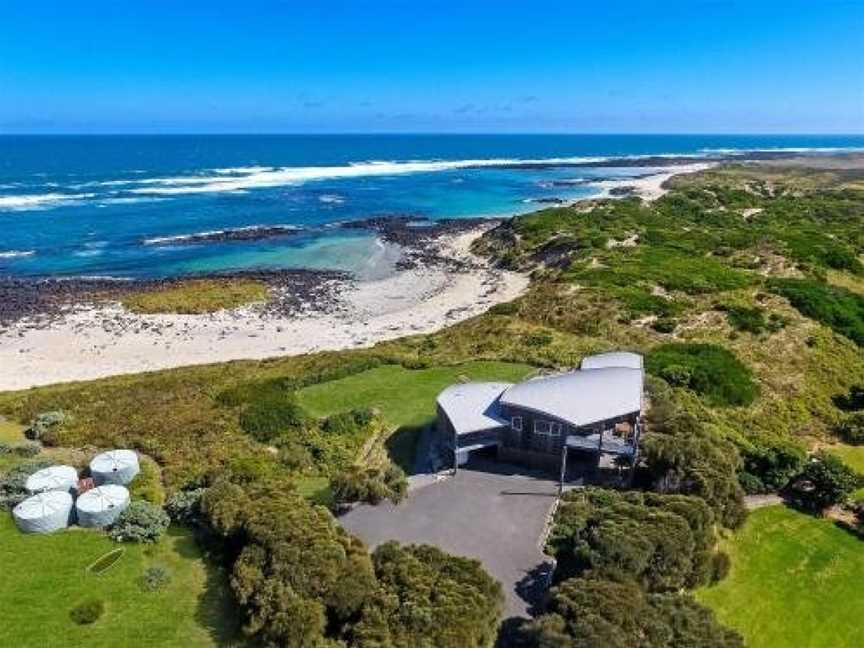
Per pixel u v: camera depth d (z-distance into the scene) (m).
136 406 40.56
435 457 33.16
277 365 48.69
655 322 52.59
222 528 25.94
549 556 26.03
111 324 61.38
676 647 20.11
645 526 24.34
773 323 51.72
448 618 20.50
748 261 71.69
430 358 47.12
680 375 41.38
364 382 43.22
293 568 22.48
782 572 27.06
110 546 27.11
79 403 41.72
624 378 33.69
